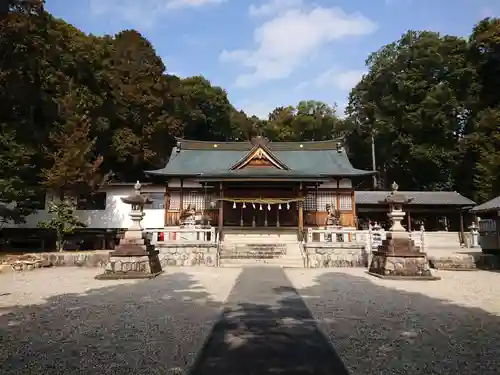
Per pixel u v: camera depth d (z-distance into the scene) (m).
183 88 55.34
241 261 20.41
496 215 24.42
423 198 34.78
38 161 27.02
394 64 56.59
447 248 27.09
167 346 5.86
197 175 29.14
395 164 55.38
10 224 28.94
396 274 15.05
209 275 15.58
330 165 32.38
